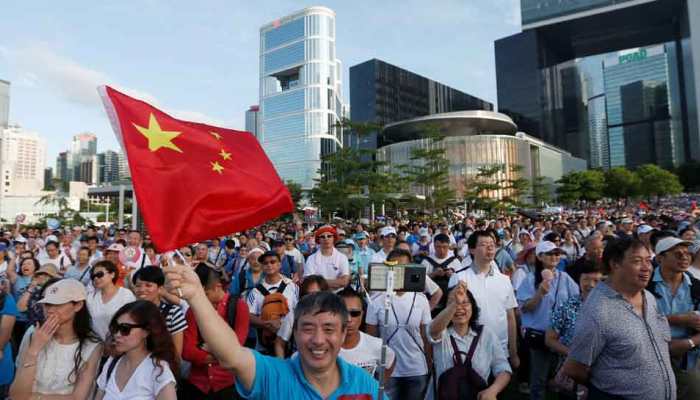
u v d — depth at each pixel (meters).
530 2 142.75
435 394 4.13
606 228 10.97
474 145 80.88
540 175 96.06
